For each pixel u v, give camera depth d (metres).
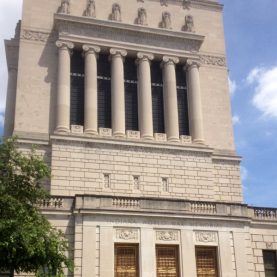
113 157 53.75
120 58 58.56
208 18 65.44
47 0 59.97
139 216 41.19
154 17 62.84
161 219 41.66
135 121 58.19
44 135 53.78
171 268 41.03
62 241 33.62
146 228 41.09
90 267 39.03
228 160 58.50
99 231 40.16
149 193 53.41
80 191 51.50
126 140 54.59
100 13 60.72
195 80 60.03
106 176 52.97
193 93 59.41
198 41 61.62
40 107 54.91
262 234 44.88
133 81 60.03
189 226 42.16
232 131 60.34
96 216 40.44
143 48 59.56
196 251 41.94
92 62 57.22
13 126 57.91
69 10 59.12
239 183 57.88
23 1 59.00
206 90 61.34
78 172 52.12
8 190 32.16
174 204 42.53
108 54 59.50
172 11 63.97
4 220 29.56
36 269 31.75
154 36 60.31
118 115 55.91
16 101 54.38
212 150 57.16
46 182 51.09
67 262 32.78
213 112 60.56
